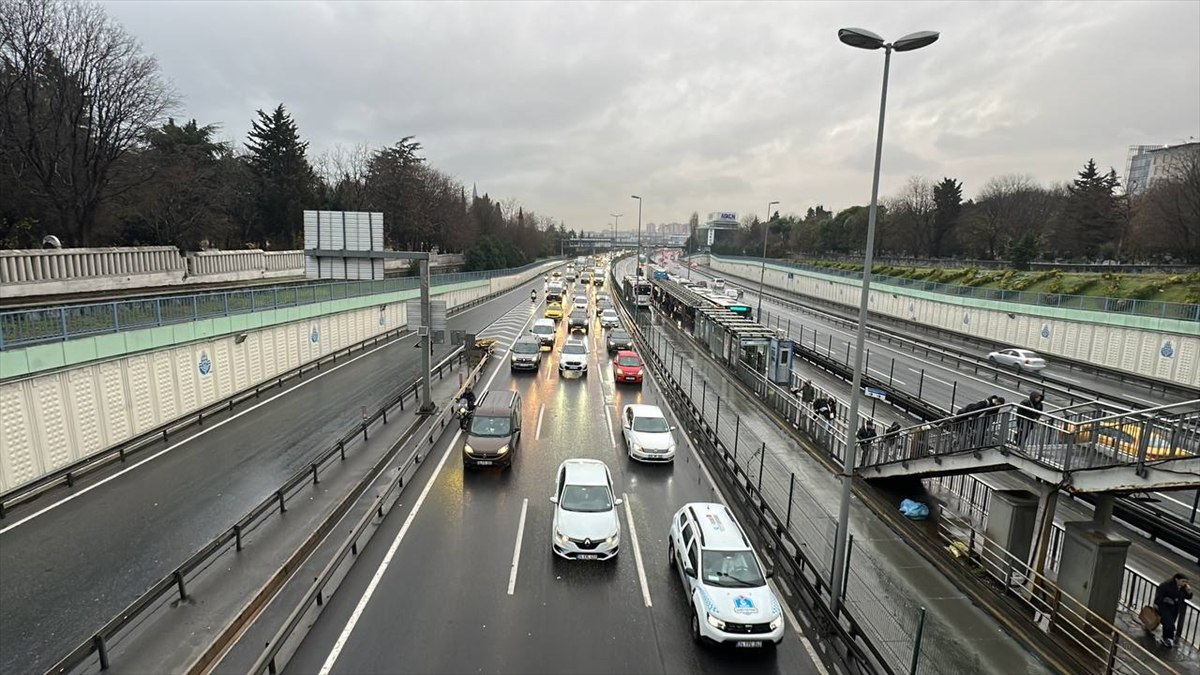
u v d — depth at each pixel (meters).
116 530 14.89
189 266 37.81
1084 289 46.03
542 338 44.31
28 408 16.95
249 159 67.81
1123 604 12.92
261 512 14.81
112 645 10.37
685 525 13.68
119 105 38.94
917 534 15.97
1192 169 50.47
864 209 102.38
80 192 39.03
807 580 12.91
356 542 14.41
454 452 21.53
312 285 34.75
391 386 30.55
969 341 49.19
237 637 10.76
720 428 25.03
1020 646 11.45
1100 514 12.16
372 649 10.73
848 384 34.44
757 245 140.62
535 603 12.38
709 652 11.08
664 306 69.94
